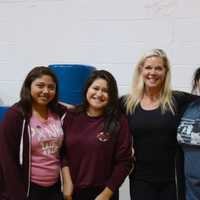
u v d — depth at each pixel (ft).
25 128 6.31
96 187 6.33
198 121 6.32
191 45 8.78
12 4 9.73
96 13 9.25
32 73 6.49
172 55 8.87
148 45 8.99
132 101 6.89
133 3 9.03
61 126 6.70
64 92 7.60
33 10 9.61
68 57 9.45
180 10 8.80
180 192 6.54
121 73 9.16
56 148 6.53
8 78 9.79
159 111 6.64
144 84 6.93
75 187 6.44
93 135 6.40
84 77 7.66
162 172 6.58
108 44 9.21
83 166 6.38
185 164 6.43
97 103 6.51
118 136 6.51
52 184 6.51
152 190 6.59
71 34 9.41
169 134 6.58
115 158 6.50
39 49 9.61
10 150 6.25
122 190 9.00
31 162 6.35
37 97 6.44
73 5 9.36
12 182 6.19
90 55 9.32
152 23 8.95
